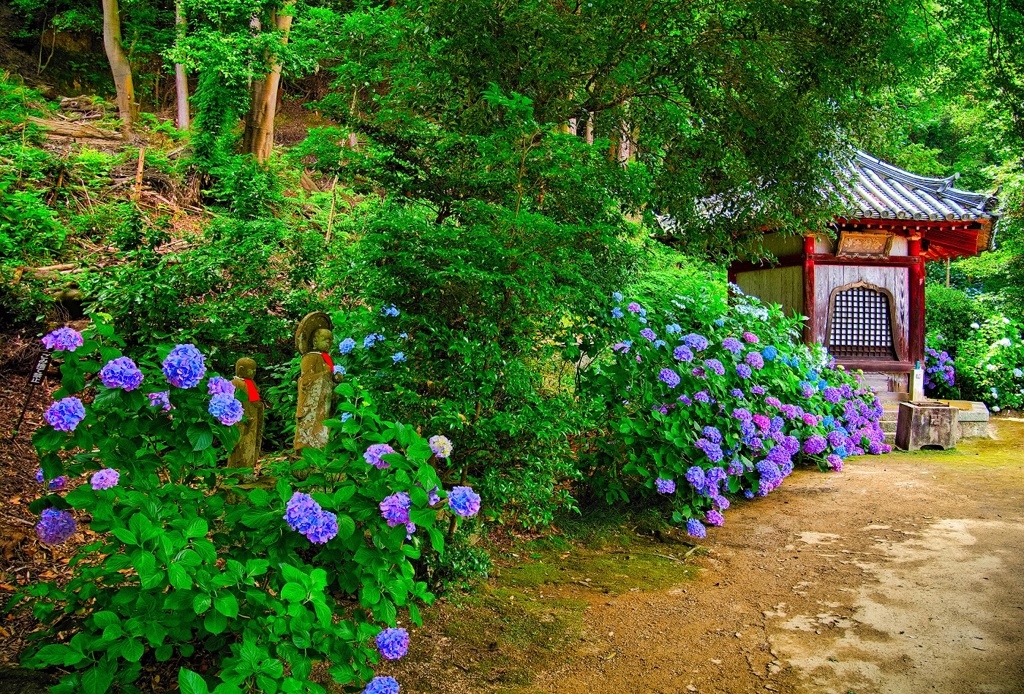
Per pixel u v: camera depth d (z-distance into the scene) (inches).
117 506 101.2
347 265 265.0
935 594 160.9
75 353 105.8
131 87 584.4
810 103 263.1
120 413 105.8
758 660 135.0
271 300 267.9
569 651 139.0
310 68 492.7
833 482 270.4
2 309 245.4
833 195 301.4
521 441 170.6
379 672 128.3
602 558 190.9
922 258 425.7
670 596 166.6
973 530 206.5
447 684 126.0
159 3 749.9
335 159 247.4
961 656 132.4
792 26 245.0
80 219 338.6
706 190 285.9
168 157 482.9
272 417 229.9
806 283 413.7
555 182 193.8
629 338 218.1
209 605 89.2
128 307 231.9
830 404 320.2
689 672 131.2
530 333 181.8
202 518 101.2
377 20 264.7
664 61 245.3
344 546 107.6
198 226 391.9
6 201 313.9
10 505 172.6
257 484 141.3
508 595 163.9
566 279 185.5
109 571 100.6
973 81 282.2
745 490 243.6
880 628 145.6
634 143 275.6
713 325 269.0
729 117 257.4
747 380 257.4
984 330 542.3
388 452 109.3
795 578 175.9
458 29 221.9
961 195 402.6
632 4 230.8
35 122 457.4
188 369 102.7
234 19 496.1
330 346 157.2
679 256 357.4
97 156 410.6
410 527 107.9
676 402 223.5
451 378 161.2
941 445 350.3
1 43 770.8
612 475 216.7
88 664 95.2
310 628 97.0
